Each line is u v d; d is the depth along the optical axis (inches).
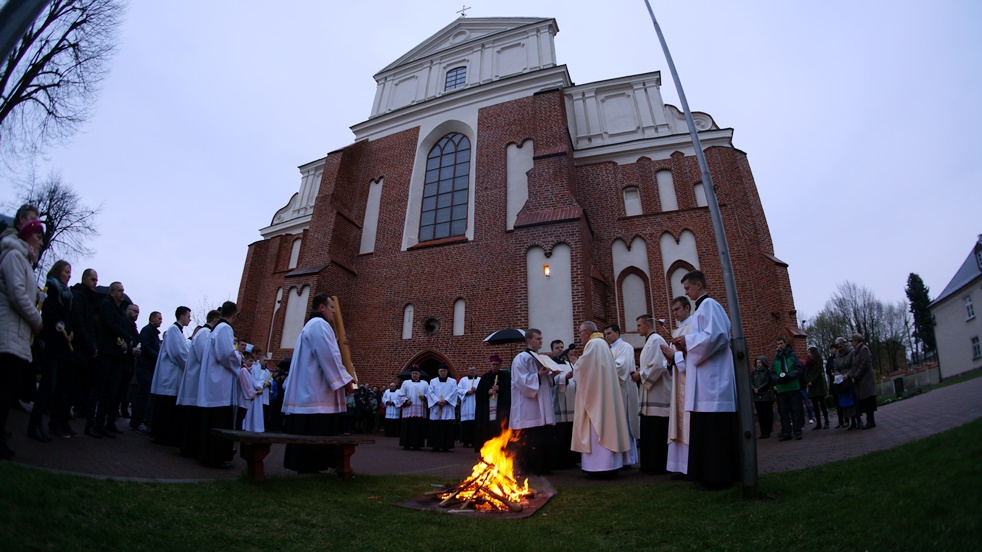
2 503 119.7
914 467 166.2
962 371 1284.4
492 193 737.6
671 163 749.9
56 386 254.1
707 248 682.8
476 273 698.2
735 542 139.0
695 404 219.0
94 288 274.1
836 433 395.9
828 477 191.0
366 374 716.7
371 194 849.5
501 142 768.3
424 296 722.2
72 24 683.4
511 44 886.4
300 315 721.0
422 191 817.5
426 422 529.7
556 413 370.9
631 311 689.6
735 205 701.9
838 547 120.3
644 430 302.4
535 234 631.8
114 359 291.0
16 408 289.4
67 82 689.6
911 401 631.8
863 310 1978.3
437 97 852.0
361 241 817.5
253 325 977.5
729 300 205.9
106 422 333.7
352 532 158.9
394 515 183.8
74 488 146.9
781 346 420.2
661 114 804.6
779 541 132.9
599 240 731.4
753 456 185.9
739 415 192.9
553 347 406.3
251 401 410.0
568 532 161.6
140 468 219.5
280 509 174.2
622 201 748.6
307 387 243.8
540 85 787.4
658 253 699.4
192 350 281.1
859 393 387.2
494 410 422.9
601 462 278.4
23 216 202.7
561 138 700.0
